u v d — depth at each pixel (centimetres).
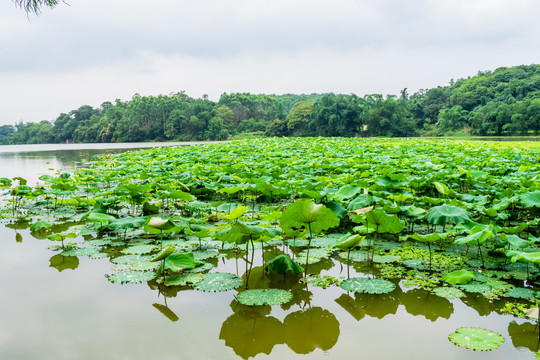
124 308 337
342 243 422
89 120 10944
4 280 402
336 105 8244
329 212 391
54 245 529
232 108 11350
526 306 341
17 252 497
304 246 531
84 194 930
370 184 739
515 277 407
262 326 305
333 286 394
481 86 9688
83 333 293
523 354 262
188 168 1161
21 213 746
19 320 313
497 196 669
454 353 265
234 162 1372
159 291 376
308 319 318
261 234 402
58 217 707
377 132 8175
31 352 266
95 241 550
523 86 9200
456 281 391
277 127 9225
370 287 378
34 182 1146
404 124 8250
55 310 332
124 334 291
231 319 318
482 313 329
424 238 435
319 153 1598
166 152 1980
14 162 1941
